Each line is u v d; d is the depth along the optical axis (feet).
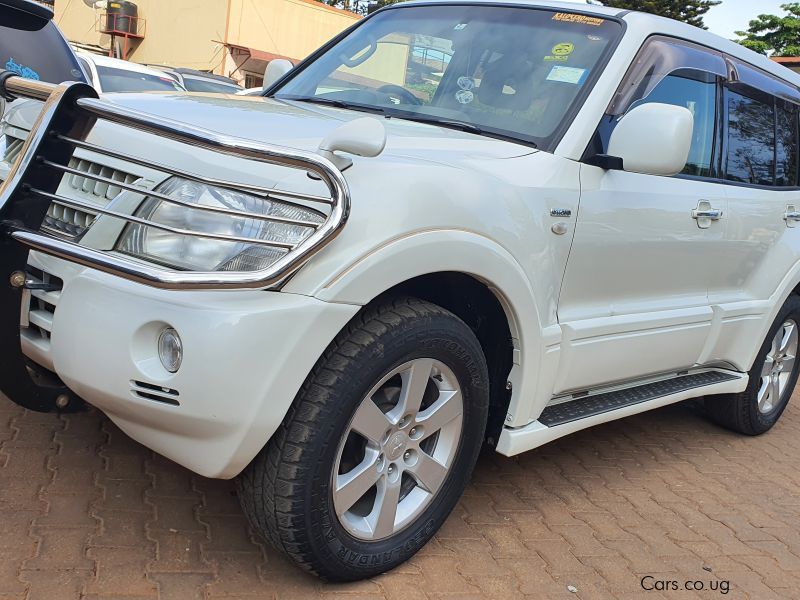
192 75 39.55
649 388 12.58
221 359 6.75
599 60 10.75
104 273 7.29
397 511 8.74
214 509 9.42
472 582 8.90
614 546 10.39
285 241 7.07
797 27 117.80
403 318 7.89
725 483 13.30
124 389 7.10
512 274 8.81
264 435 7.15
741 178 13.64
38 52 16.28
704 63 12.60
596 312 10.63
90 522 8.71
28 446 10.10
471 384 8.89
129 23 86.79
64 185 8.36
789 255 14.62
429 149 8.95
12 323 7.52
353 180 7.54
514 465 12.46
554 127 10.19
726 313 13.14
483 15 12.05
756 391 15.33
